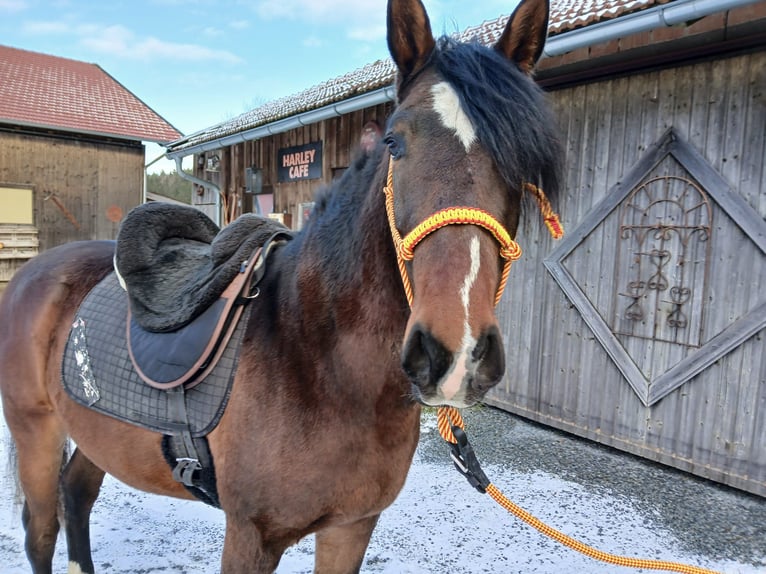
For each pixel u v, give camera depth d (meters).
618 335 3.61
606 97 3.62
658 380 3.39
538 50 1.34
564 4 3.82
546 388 4.11
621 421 3.62
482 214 1.00
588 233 3.75
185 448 1.44
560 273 3.94
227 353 1.41
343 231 1.34
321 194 1.51
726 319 3.06
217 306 1.46
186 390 1.43
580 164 3.81
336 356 1.28
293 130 6.27
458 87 1.09
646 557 2.44
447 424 1.40
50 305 1.89
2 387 1.94
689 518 2.79
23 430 1.92
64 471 2.13
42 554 1.96
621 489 3.11
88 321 1.76
